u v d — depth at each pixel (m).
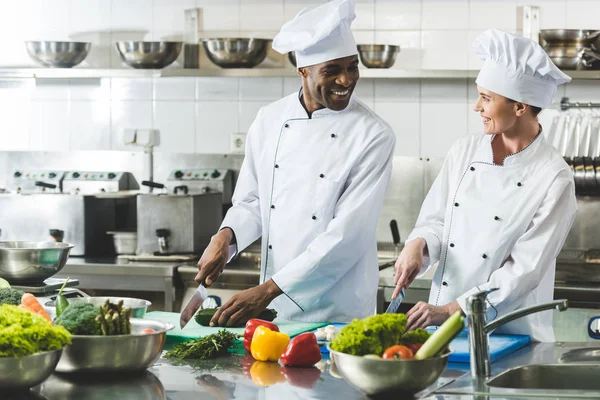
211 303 3.36
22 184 4.95
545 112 4.46
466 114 4.57
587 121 4.41
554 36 4.19
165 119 4.88
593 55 4.18
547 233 2.46
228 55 4.46
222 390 1.85
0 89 5.02
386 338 1.73
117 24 4.89
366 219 2.74
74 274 4.27
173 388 1.87
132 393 1.83
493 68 2.50
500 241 2.54
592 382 2.08
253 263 4.38
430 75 4.29
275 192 2.93
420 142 4.62
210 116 4.84
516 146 2.58
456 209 2.64
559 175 2.51
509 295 2.39
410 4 4.59
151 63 4.55
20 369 1.75
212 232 4.61
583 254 4.40
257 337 2.13
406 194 4.64
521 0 4.48
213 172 4.79
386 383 1.69
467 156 2.70
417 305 2.34
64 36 4.95
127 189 4.93
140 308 2.27
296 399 1.78
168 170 4.88
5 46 5.01
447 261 2.64
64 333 1.83
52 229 4.49
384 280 3.92
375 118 2.90
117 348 1.92
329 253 2.65
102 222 4.71
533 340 2.47
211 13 4.79
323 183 2.85
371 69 4.33
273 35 4.75
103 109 4.94
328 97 2.75
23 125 5.00
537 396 1.80
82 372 1.94
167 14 4.84
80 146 4.98
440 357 1.70
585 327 3.72
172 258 4.30
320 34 2.63
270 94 4.77
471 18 4.54
